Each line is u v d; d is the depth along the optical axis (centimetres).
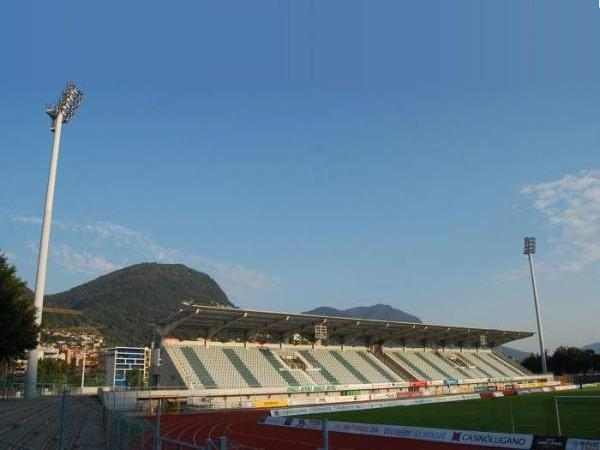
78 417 3753
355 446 2812
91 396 5628
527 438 2447
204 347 6788
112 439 2038
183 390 5638
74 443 2630
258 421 4222
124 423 1775
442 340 9750
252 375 6600
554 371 11506
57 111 6347
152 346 6506
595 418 3888
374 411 5312
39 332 4619
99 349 18938
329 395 6944
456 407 5481
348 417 4728
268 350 7450
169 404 5494
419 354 9275
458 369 9144
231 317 6341
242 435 3400
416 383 7944
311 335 8044
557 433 3206
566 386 9275
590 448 2153
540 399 6238
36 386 5672
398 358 8812
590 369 11438
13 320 4150
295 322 7062
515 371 10044
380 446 2789
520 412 4603
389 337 8738
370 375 7819
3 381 5672
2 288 4147
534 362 11838
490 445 2619
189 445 1117
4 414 3409
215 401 5881
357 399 7006
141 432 1505
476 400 6575
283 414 5050
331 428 3484
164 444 2023
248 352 7150
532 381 9812
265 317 6562
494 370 9712
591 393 7269
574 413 4353
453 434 2833
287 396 6531
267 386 6456
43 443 2594
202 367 6325
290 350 7694
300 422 3759
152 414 5078
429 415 4666
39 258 5853
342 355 8206
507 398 6769
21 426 3089
